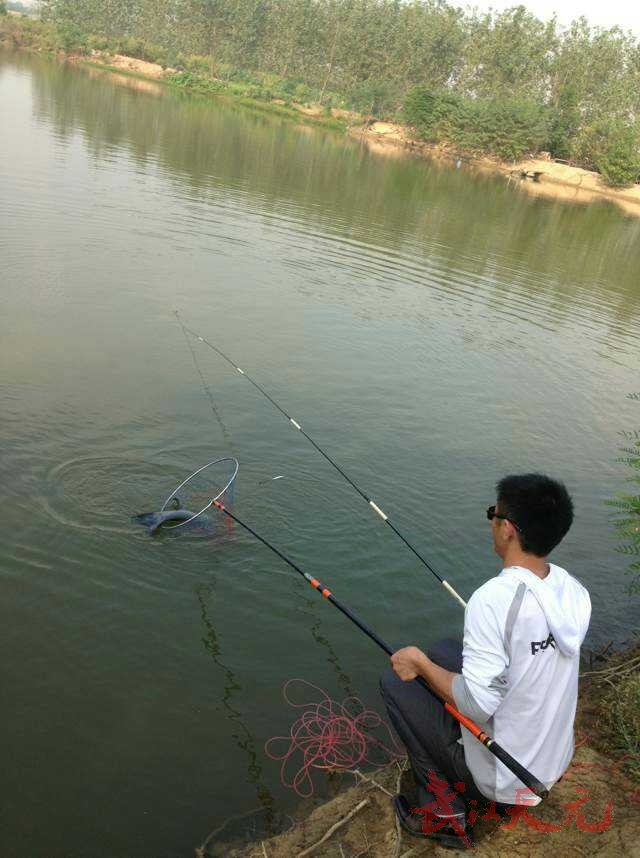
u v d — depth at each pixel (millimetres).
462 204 30703
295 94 71062
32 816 3906
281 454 8094
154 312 11734
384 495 7590
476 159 59094
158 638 5262
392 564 6504
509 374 12055
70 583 5637
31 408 8078
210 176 24047
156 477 7262
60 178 19094
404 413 9789
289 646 5383
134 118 35062
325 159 36344
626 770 4156
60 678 4812
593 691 5105
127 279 12922
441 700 3348
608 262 24000
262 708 4820
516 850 3545
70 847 3771
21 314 10688
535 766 3141
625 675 5168
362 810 3980
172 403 8852
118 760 4301
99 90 46562
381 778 4238
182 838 3889
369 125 65062
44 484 6793
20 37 77562
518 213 31906
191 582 5863
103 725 4523
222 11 83875
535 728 3084
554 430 10219
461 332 13680
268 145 36250
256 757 4449
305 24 79250
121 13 94938
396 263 17750
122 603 5531
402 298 15070
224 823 3994
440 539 6992
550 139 60125
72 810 3967
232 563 6156
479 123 57656
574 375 12594
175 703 4762
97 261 13492
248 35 84125
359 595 6031
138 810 4020
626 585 6922
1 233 13875
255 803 4137
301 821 4008
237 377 9914
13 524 6160
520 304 16391
